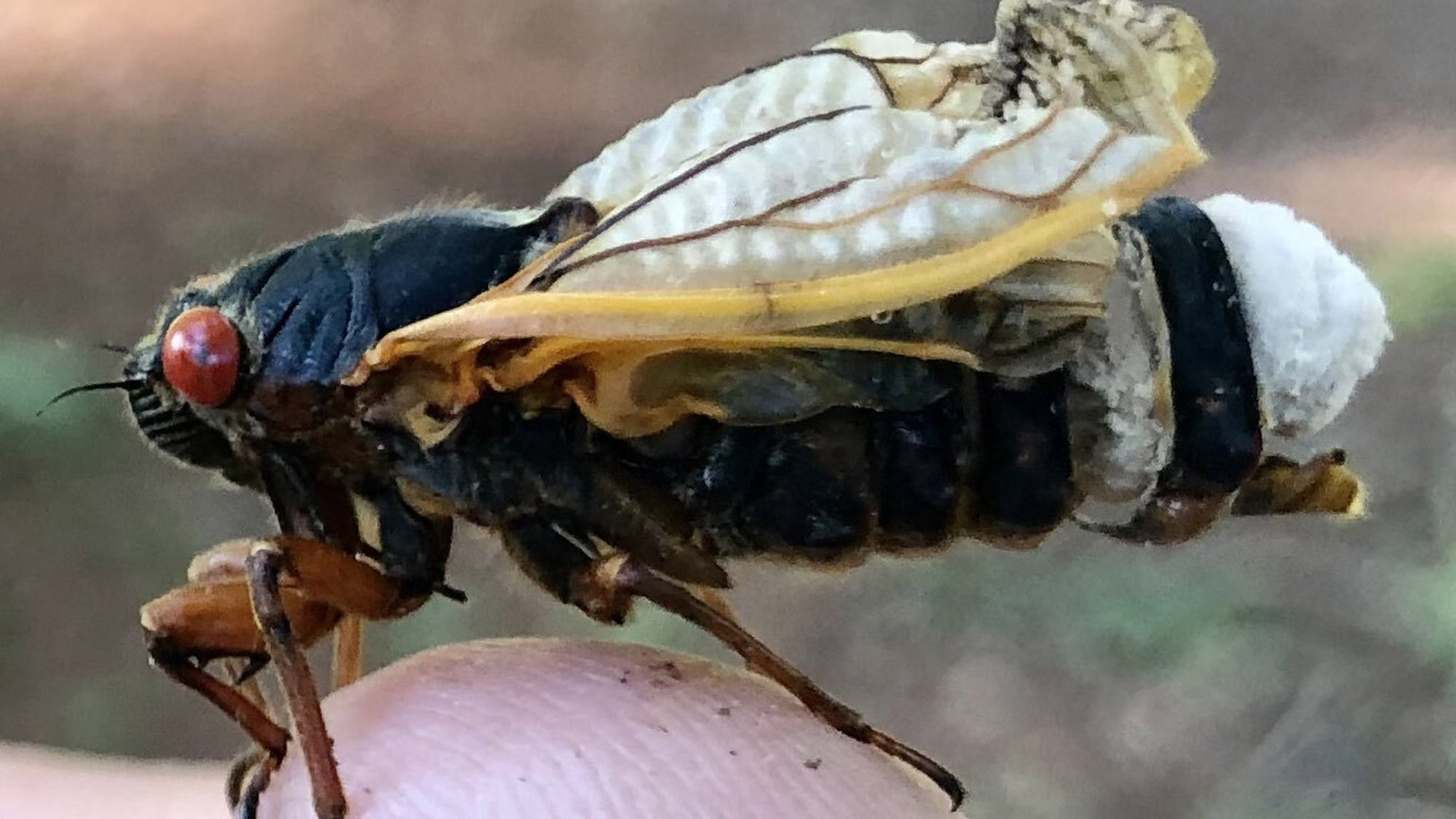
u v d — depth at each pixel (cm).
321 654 6
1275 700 9
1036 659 9
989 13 11
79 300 10
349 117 11
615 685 5
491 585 9
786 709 5
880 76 5
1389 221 9
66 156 11
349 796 5
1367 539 9
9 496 10
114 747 9
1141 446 5
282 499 5
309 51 12
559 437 5
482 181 11
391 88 12
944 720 9
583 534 5
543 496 5
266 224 11
